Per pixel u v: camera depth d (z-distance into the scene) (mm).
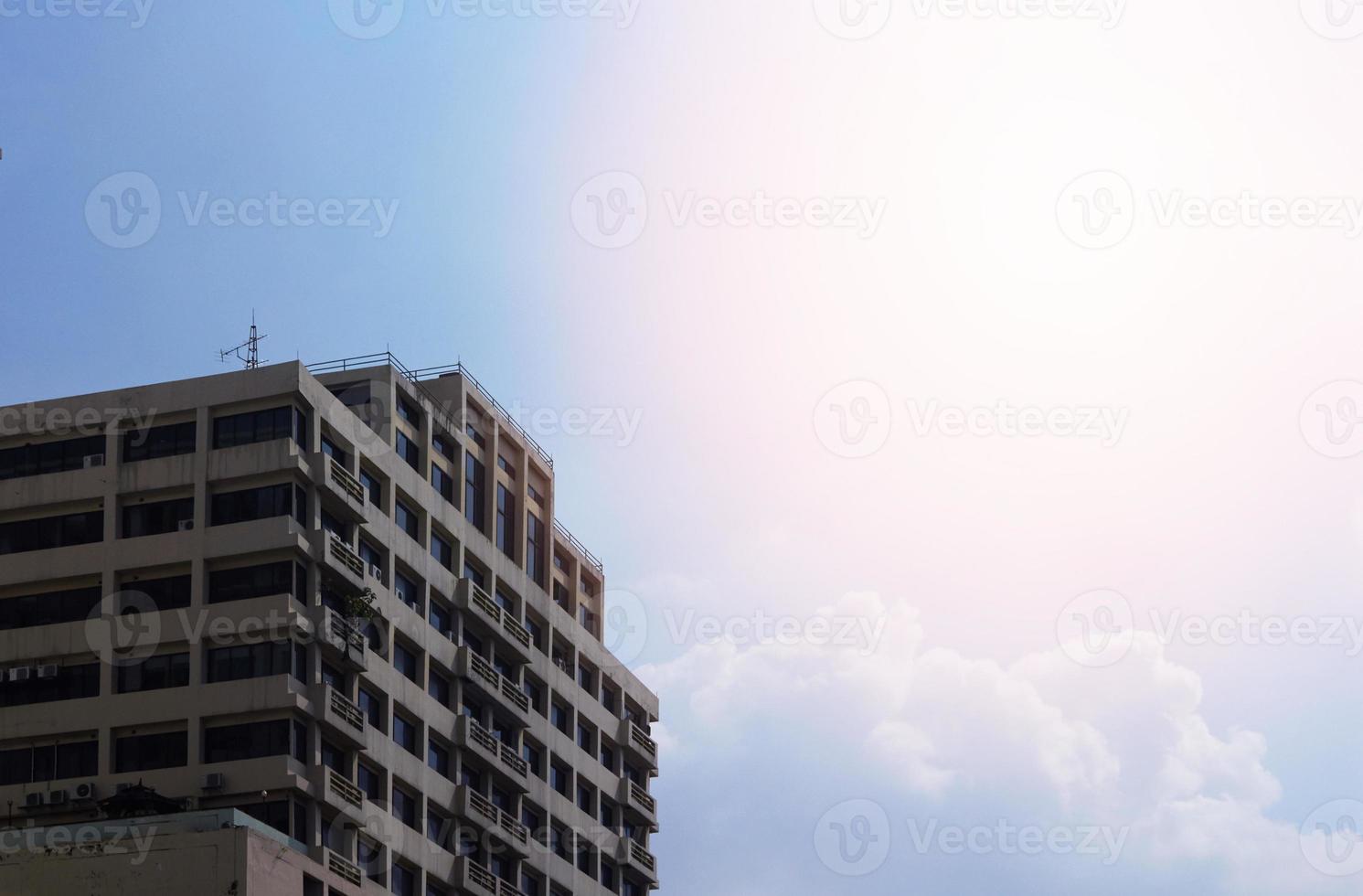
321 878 89312
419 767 102750
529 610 118500
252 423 98750
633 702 131125
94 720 95250
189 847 83812
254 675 94938
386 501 104562
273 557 96812
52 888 83562
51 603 98375
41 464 100562
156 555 97375
